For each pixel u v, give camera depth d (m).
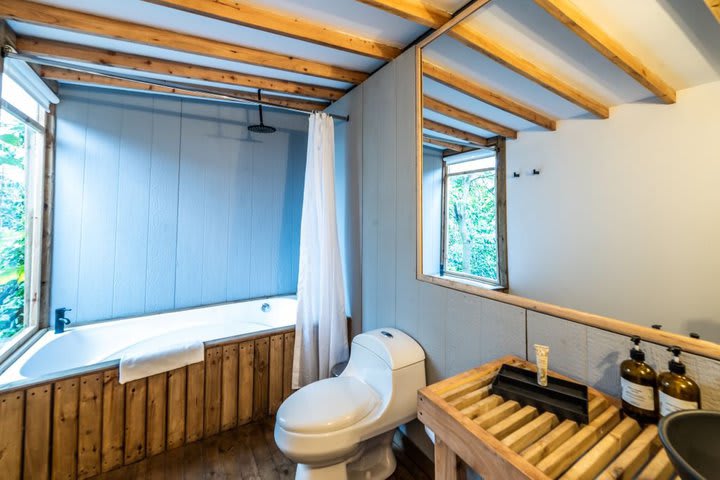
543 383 1.00
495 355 1.36
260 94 2.41
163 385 1.83
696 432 0.65
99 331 2.31
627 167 1.00
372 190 2.19
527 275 1.28
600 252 1.06
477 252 1.49
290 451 1.33
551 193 1.21
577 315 1.08
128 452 1.73
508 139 1.39
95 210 2.42
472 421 0.86
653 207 0.94
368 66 2.17
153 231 2.63
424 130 1.77
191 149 2.77
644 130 0.96
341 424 1.37
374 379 1.66
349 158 2.48
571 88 1.16
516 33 1.32
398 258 1.94
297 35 1.66
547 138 1.24
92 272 2.41
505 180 1.39
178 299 2.74
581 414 0.84
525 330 1.24
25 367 1.75
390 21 1.68
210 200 2.86
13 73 1.77
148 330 2.51
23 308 2.12
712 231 0.82
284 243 3.22
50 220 2.26
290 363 2.30
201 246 2.83
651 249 0.93
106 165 2.45
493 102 1.44
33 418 1.51
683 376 0.79
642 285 0.95
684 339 0.85
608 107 1.05
